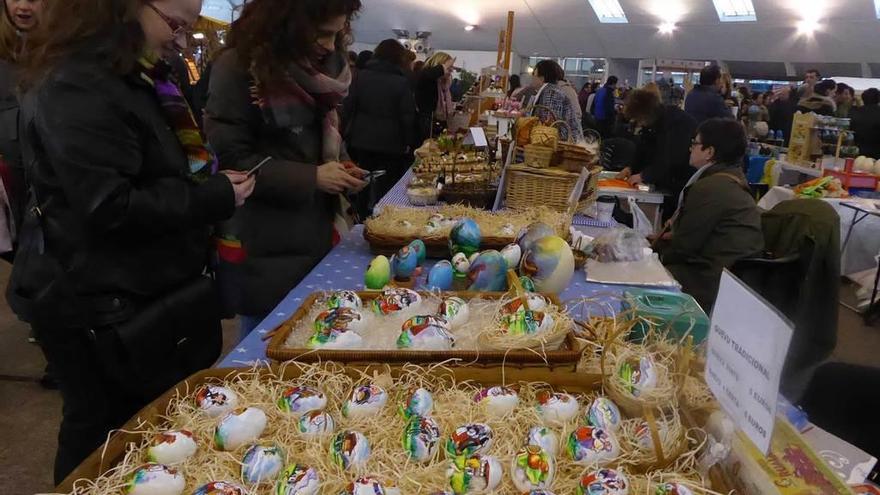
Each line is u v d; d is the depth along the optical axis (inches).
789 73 603.8
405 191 109.7
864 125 227.1
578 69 766.5
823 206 96.7
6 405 98.8
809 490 27.7
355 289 60.5
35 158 43.2
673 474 31.4
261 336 49.8
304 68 62.7
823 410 46.3
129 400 53.1
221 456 32.4
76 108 39.7
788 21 556.4
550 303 48.7
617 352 41.4
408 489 30.8
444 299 48.8
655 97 161.5
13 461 86.1
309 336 44.8
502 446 34.1
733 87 399.2
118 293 45.7
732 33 600.7
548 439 33.7
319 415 34.8
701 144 107.3
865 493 31.7
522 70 815.7
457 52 810.8
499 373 39.7
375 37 823.1
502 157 120.2
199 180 47.4
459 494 30.5
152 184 44.8
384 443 34.4
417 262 60.9
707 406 34.4
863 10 505.4
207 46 207.2
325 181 65.0
